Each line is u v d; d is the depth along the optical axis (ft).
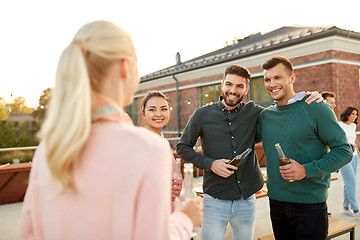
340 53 28.40
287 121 5.98
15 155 41.52
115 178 1.80
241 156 6.62
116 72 2.10
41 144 2.31
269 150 6.38
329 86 28.12
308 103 5.74
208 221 6.98
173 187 5.44
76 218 1.86
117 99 2.16
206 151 7.20
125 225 1.78
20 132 89.51
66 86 1.86
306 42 28.81
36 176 2.16
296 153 5.85
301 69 30.48
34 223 2.11
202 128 7.13
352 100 29.58
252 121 7.09
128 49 2.15
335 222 8.87
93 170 1.84
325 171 5.35
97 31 2.05
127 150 1.84
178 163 5.63
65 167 1.81
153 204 1.78
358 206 13.82
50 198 1.93
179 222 2.32
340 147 5.40
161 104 7.09
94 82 2.05
